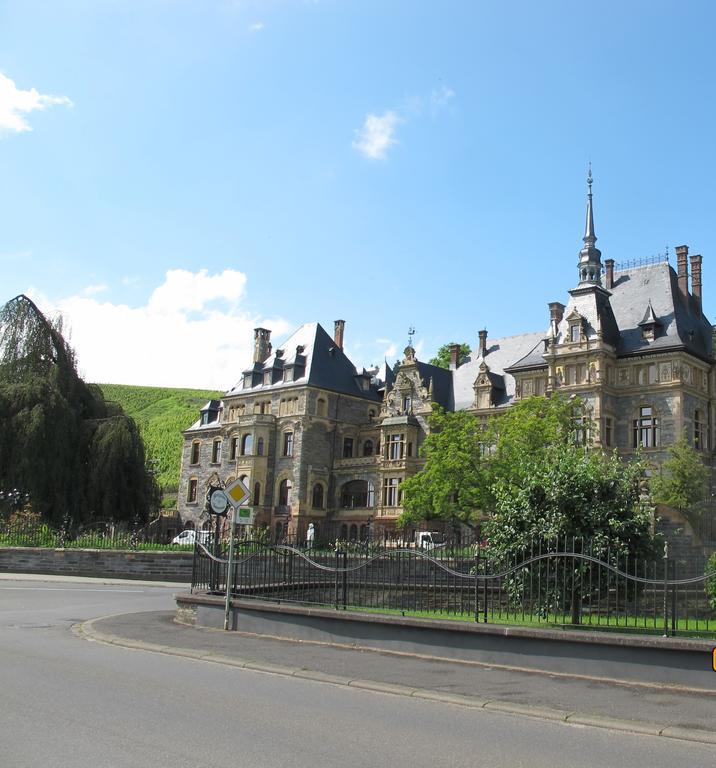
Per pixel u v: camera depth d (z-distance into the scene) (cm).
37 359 5309
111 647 1644
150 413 15062
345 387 8012
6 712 1008
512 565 1858
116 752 847
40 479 4691
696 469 4616
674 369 5425
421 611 1909
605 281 6366
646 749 945
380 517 7100
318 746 905
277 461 7769
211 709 1071
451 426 4638
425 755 888
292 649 1614
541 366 6094
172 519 8256
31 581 3447
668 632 1432
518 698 1191
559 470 2003
